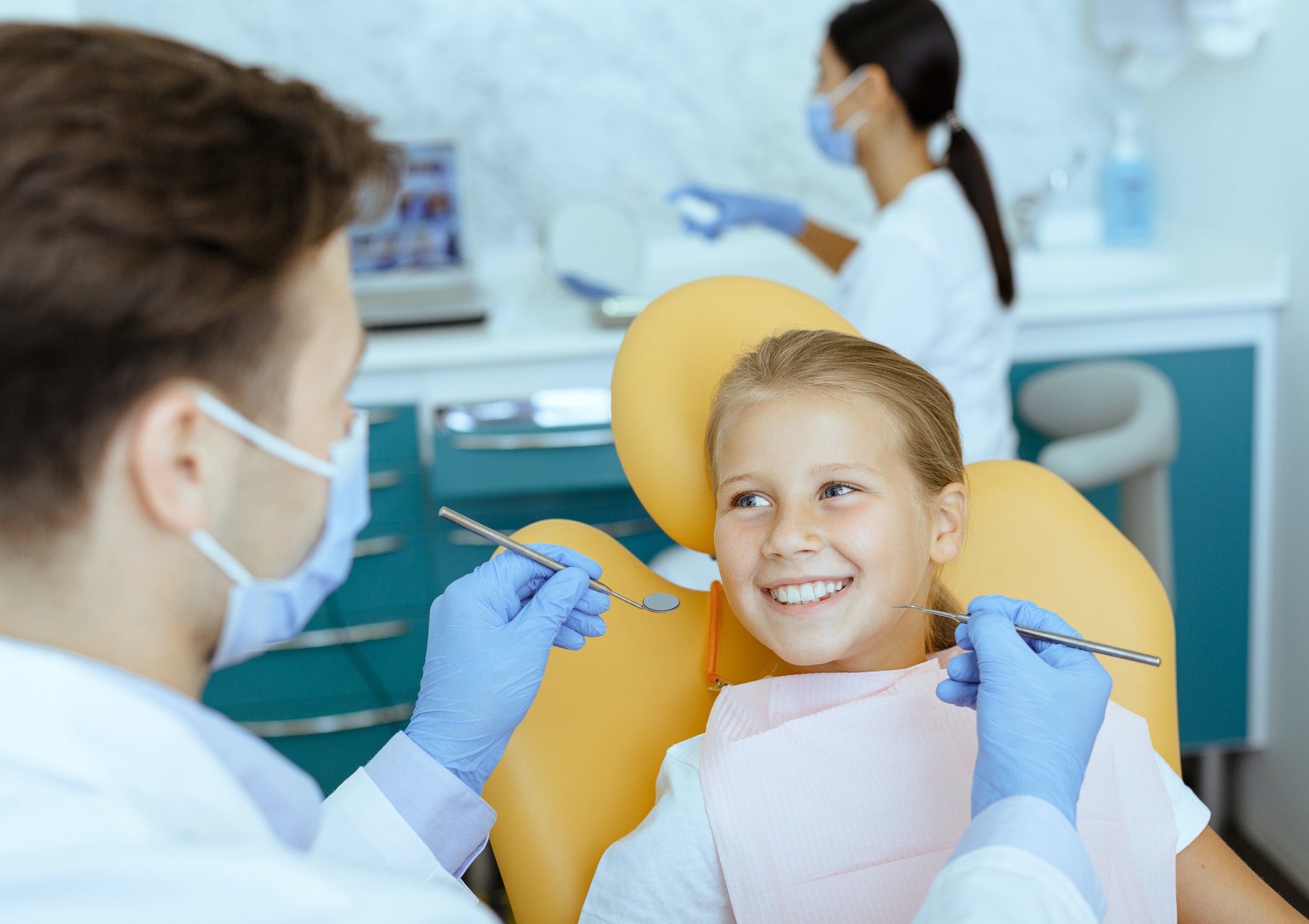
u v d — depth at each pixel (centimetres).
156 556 50
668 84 236
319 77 228
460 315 206
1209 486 209
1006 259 182
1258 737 214
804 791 83
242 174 47
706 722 98
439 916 46
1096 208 249
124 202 43
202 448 50
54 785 44
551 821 91
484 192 239
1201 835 89
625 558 104
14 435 45
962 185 181
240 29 224
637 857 83
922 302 170
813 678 89
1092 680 73
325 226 51
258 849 44
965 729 85
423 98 232
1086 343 205
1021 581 99
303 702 204
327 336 54
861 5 182
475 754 82
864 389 88
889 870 81
